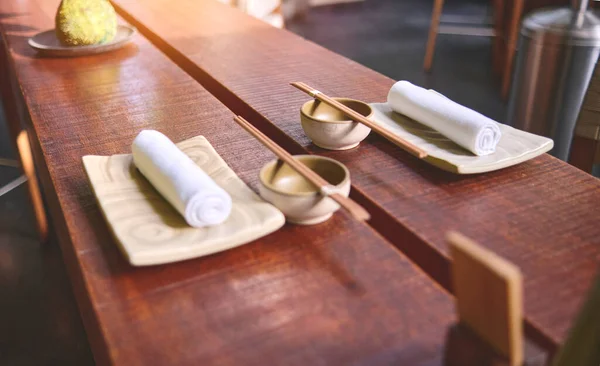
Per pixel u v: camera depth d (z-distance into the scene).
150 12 2.20
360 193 0.92
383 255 0.77
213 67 1.59
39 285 1.93
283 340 0.63
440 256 0.77
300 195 0.78
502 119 3.34
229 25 2.04
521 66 2.33
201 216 0.77
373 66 4.19
